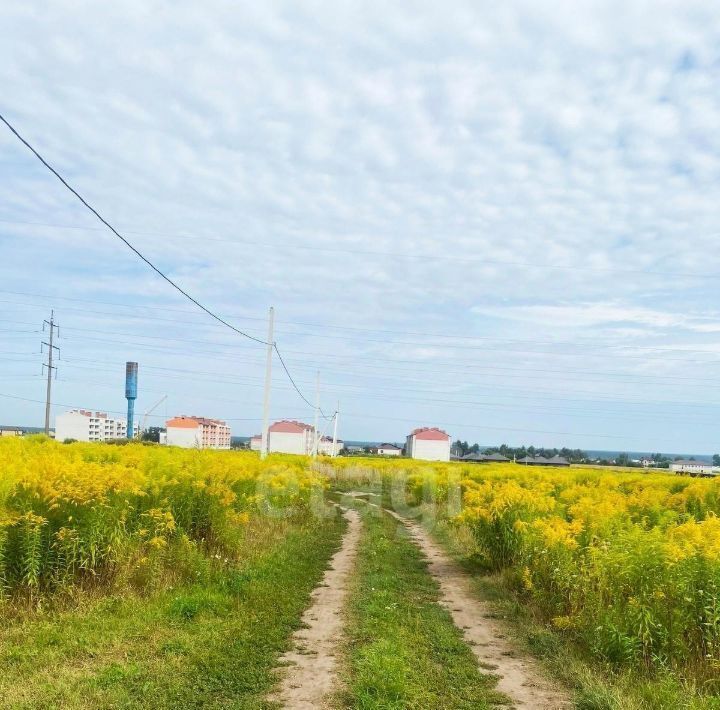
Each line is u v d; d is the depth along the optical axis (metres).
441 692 6.65
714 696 6.24
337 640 8.37
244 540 14.05
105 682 6.45
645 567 7.69
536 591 10.16
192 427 99.75
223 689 6.55
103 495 9.70
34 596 8.43
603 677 7.08
